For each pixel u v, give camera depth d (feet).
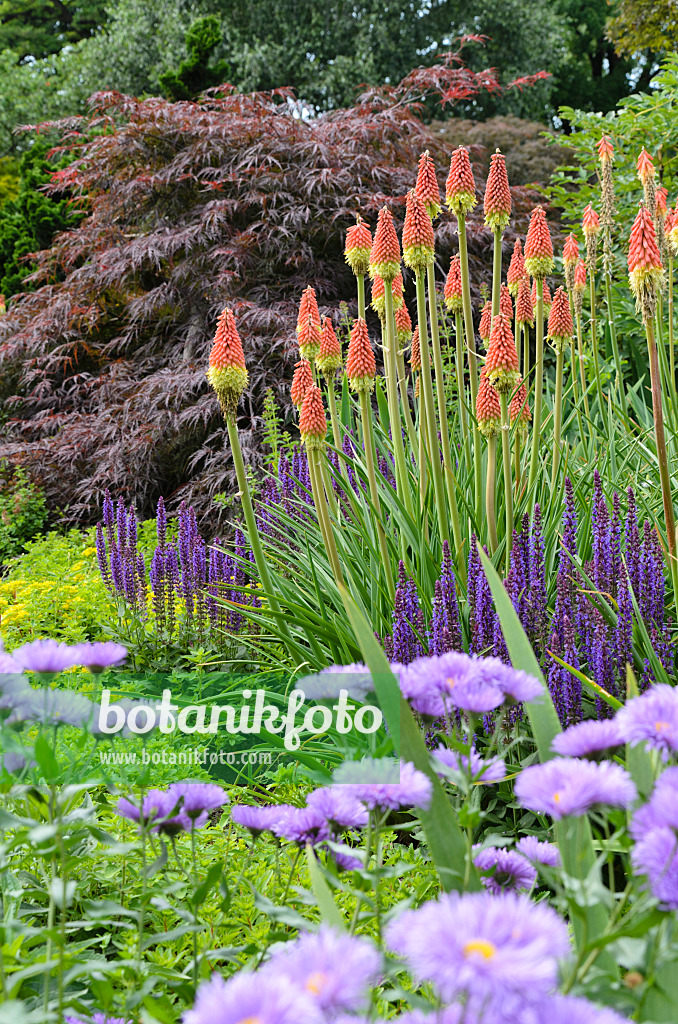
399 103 31.12
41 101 71.00
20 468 27.63
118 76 61.21
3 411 32.71
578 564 8.79
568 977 3.23
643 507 10.53
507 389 9.47
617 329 21.74
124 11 63.82
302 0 59.72
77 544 23.25
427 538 10.79
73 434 26.76
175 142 29.37
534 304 13.11
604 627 7.85
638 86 80.12
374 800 3.98
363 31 59.62
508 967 2.14
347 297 27.94
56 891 4.14
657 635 8.55
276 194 26.50
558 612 7.98
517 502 11.08
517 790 3.26
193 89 39.75
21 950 4.87
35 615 14.60
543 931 2.36
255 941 5.26
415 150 30.48
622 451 13.04
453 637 8.27
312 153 27.17
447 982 2.15
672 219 12.97
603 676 7.77
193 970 4.70
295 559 12.36
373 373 9.98
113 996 4.08
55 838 4.50
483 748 7.49
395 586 9.96
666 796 3.04
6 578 21.33
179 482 26.84
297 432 24.41
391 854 6.66
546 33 65.51
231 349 9.53
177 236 26.73
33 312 33.63
